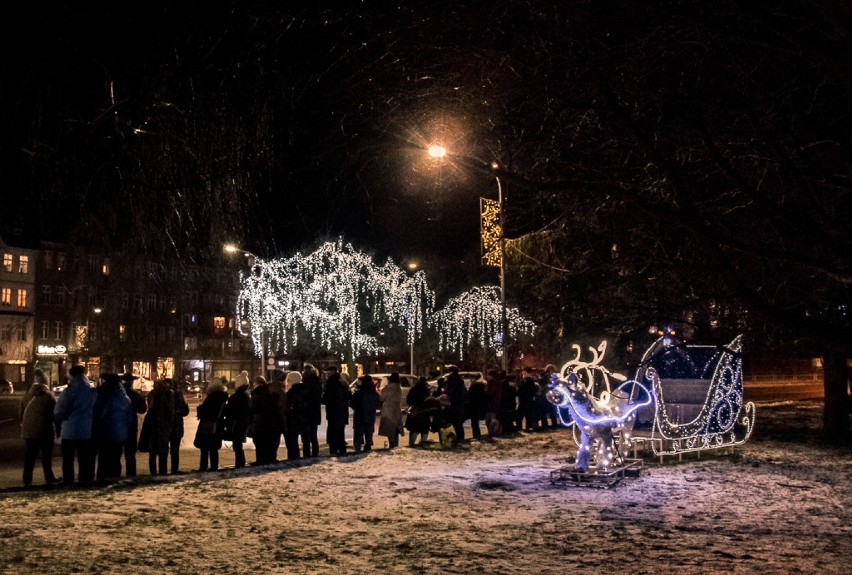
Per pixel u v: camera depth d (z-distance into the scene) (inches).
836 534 350.9
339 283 1891.0
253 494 459.2
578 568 287.6
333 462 615.2
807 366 2450.8
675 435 639.1
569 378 520.1
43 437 486.0
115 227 358.9
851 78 150.3
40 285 2317.9
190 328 2691.9
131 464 532.7
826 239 156.9
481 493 469.7
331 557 305.6
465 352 2028.8
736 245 156.3
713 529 362.6
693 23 168.7
